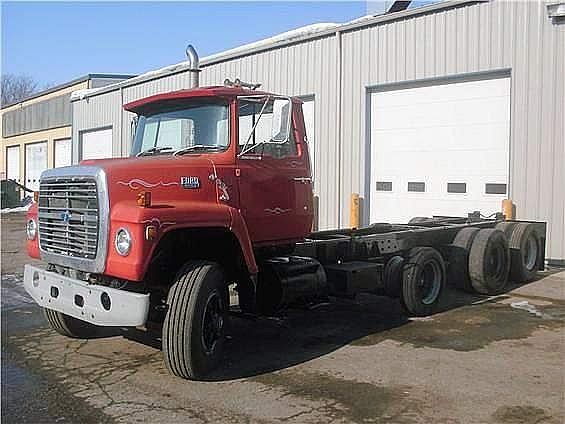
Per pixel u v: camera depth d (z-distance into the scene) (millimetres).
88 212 5410
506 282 10055
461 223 10891
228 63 19375
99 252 5270
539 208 12359
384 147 15133
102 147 28484
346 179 15859
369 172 15477
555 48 12086
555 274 11531
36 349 6445
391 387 5266
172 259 5816
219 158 6102
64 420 4551
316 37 16406
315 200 16516
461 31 13430
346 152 15844
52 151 38594
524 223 10914
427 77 14070
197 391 5164
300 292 6695
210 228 5688
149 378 5500
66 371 5703
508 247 10031
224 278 5648
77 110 30266
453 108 13781
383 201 15188
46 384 5340
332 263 7750
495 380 5453
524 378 5512
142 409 4762
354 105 15609
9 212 31953
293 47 17109
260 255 6801
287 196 6766
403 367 5828
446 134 13930
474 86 13398
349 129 15750
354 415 4648
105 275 5438
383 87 15055
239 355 6230
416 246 9039
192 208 5504
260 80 18203
